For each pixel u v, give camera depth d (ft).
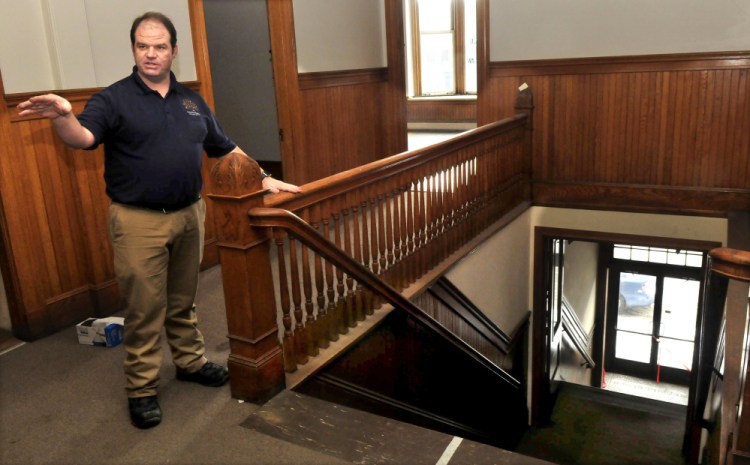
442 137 31.30
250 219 8.13
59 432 8.02
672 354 32.96
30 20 10.25
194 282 8.75
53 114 6.43
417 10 34.19
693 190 18.17
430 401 13.88
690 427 20.88
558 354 25.39
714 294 15.85
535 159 20.15
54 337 10.97
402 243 12.76
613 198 19.29
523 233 20.51
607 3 18.10
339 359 10.05
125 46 11.72
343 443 7.72
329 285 10.03
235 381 8.66
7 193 10.25
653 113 18.22
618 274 33.30
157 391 8.86
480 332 17.66
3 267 10.59
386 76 21.06
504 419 20.54
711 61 17.19
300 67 17.17
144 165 7.55
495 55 20.02
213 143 8.72
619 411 24.40
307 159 17.72
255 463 7.36
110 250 11.82
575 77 18.98
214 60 20.45
